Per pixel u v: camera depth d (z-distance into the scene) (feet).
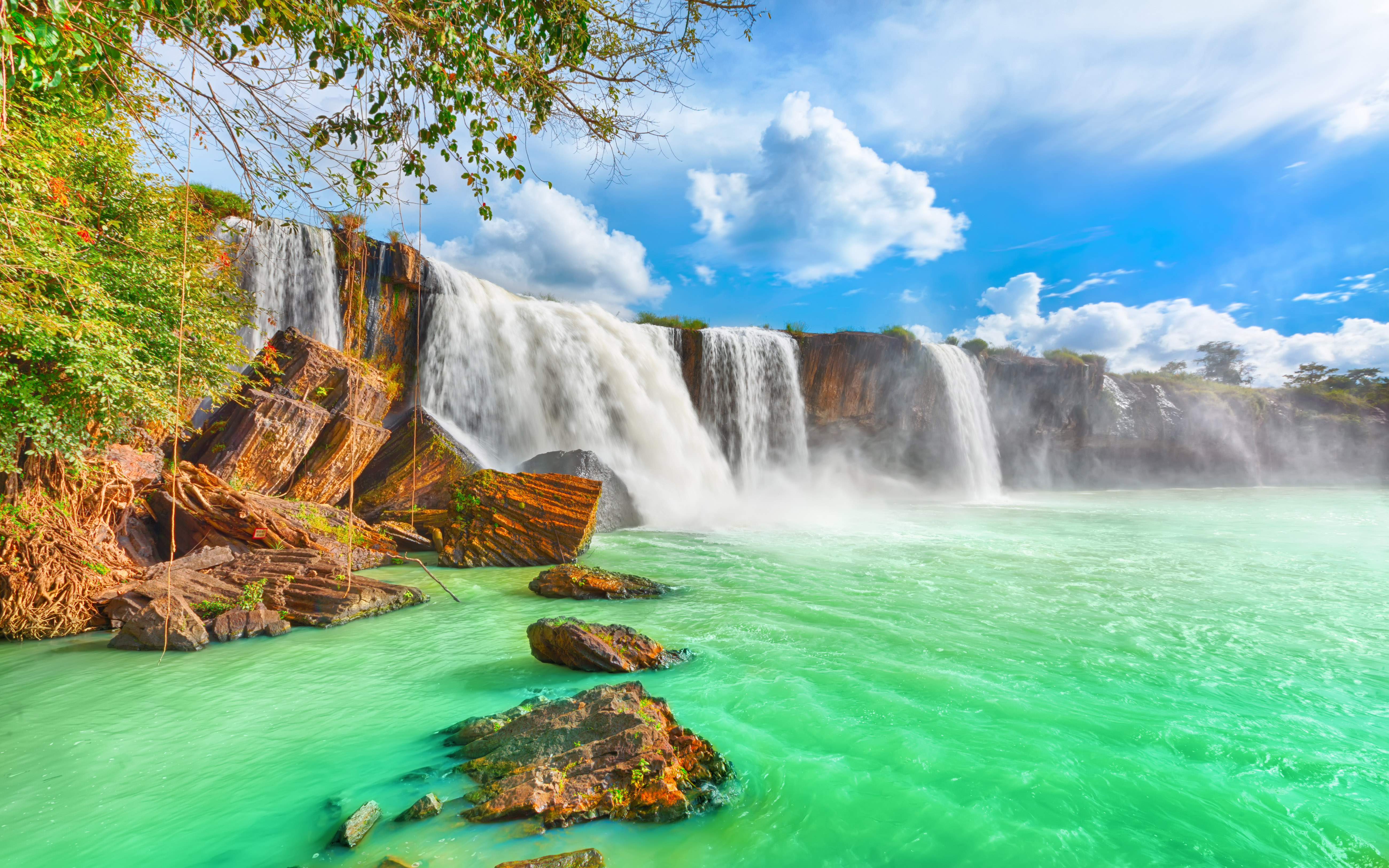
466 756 13.35
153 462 32.32
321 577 27.07
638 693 14.62
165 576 26.21
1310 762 13.16
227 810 11.64
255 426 38.37
